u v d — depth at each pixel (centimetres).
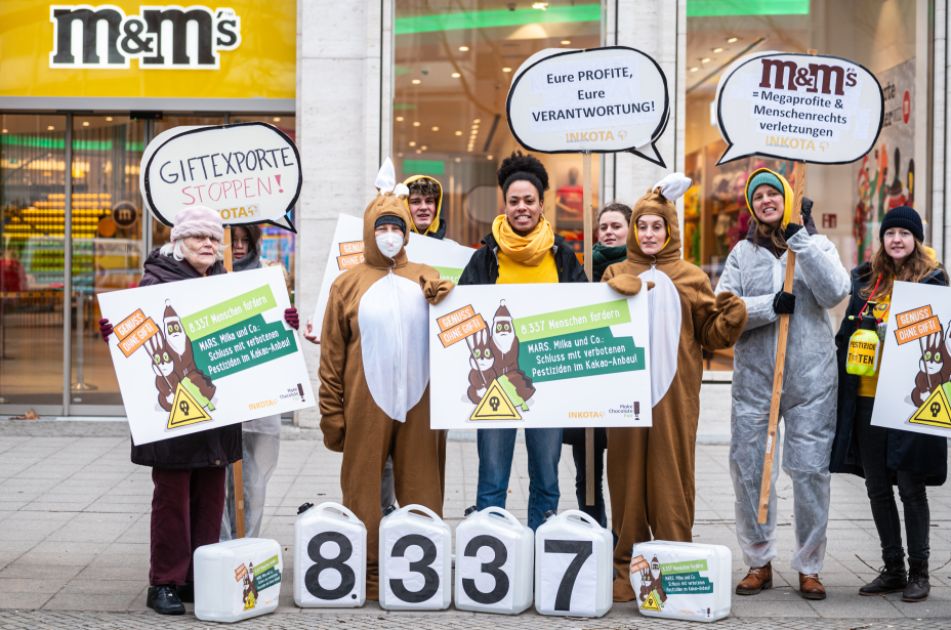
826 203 989
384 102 991
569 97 553
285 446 956
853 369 530
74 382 1082
